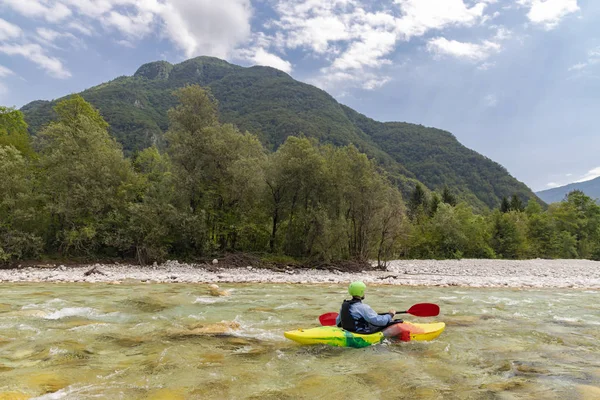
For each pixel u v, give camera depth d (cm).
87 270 2188
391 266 3019
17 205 2375
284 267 2439
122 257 2602
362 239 2694
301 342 731
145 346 719
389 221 2667
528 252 5347
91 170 2517
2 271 2125
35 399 465
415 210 6300
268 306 1189
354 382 548
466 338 816
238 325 896
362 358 670
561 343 780
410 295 1537
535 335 847
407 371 600
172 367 599
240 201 2648
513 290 1792
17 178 2400
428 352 709
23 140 3062
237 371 589
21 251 2331
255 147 2753
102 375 559
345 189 2630
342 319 784
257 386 527
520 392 512
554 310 1188
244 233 2695
